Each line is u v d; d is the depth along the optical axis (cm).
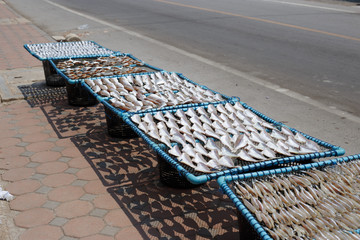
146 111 416
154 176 438
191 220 360
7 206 382
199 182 280
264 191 266
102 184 420
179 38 1271
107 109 522
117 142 525
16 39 1309
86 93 657
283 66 925
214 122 394
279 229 233
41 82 809
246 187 269
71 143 521
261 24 1488
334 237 226
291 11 1845
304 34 1290
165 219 361
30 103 686
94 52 713
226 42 1199
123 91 489
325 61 959
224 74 869
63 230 346
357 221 243
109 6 2142
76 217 364
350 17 1642
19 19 1747
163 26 1493
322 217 249
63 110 651
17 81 814
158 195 400
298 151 332
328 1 2259
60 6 2202
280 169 289
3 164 465
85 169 452
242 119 405
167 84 520
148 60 998
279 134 366
